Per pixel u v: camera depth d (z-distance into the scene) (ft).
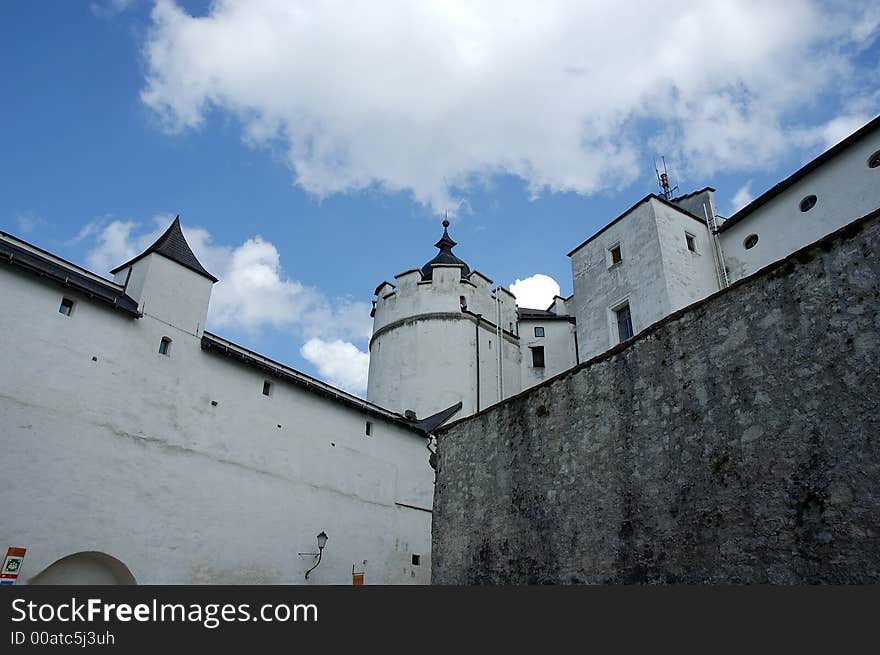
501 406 32.55
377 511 73.00
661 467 22.75
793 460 18.40
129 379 55.31
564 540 26.12
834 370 17.99
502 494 30.55
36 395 48.65
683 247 66.39
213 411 61.16
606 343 67.97
